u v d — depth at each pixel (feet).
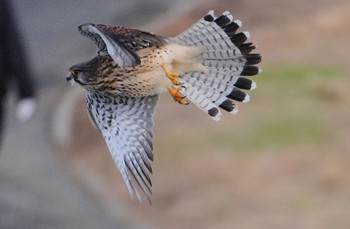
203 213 50.14
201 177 52.80
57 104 65.62
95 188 54.49
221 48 29.35
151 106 29.71
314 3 77.20
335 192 51.03
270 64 65.46
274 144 55.21
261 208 50.11
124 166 29.25
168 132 57.31
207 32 29.40
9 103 64.08
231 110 29.07
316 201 50.44
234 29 29.40
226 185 51.96
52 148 59.72
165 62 28.86
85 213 52.29
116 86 29.55
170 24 78.54
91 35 29.22
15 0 84.43
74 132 61.05
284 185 51.72
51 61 73.56
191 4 81.71
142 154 29.14
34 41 77.25
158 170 53.88
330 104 59.26
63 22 80.59
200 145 55.57
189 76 29.30
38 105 65.57
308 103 59.21
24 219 52.39
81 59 74.08
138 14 81.41
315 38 70.13
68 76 30.01
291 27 73.05
